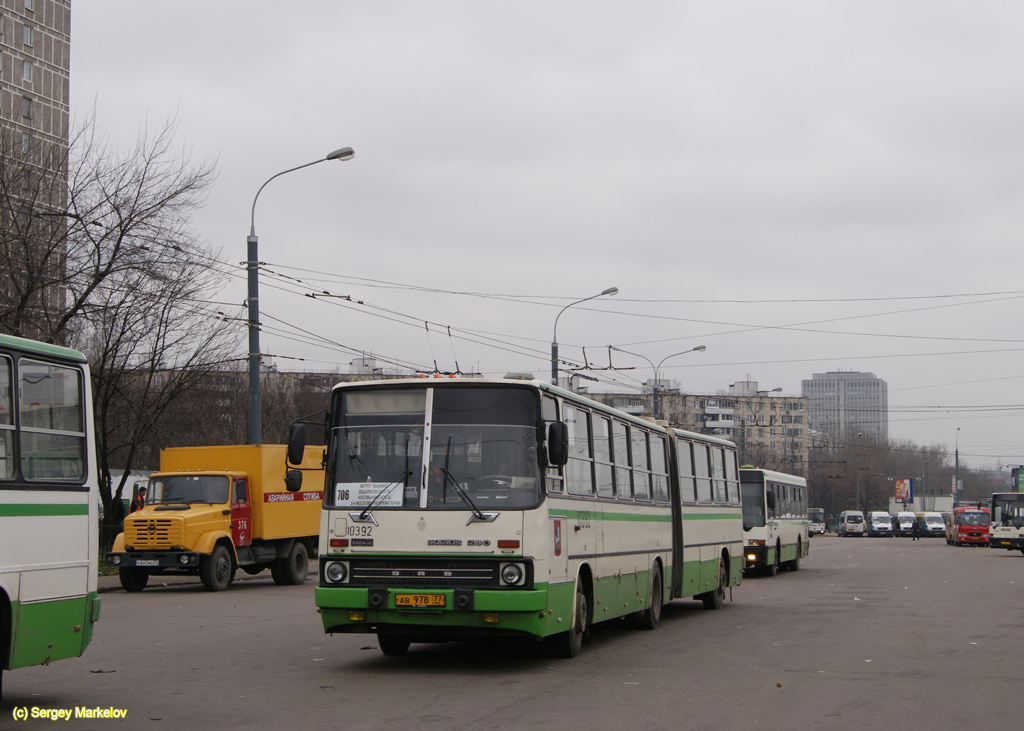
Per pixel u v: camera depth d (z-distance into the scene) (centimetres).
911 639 1525
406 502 1156
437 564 1139
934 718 915
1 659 837
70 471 931
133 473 4744
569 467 1278
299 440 1187
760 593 2553
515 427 1173
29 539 866
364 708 942
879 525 10225
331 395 1216
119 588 2516
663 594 1741
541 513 1150
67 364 939
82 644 931
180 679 1114
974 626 1716
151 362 3123
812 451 12606
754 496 3250
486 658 1285
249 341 2709
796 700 998
